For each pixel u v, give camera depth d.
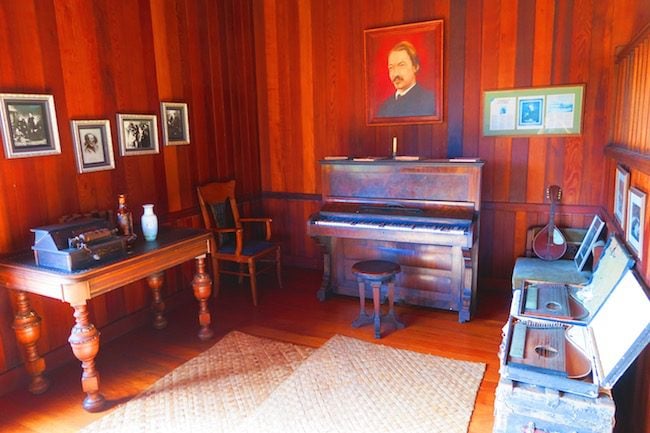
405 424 2.21
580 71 3.41
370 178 3.60
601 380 1.62
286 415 2.29
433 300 3.54
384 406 2.35
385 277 3.06
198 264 3.05
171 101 3.53
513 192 3.75
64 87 2.75
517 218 3.77
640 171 2.12
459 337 3.10
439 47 3.75
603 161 3.43
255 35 4.42
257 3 4.35
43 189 2.68
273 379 2.62
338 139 4.29
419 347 2.97
